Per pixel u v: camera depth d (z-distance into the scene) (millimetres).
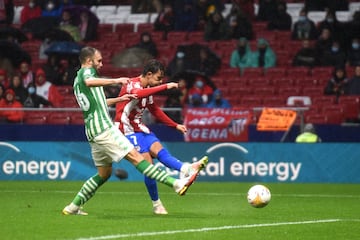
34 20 64625
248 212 28703
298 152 43938
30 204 31359
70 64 56750
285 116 44750
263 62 58219
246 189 40094
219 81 56969
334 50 57938
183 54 56688
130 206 30750
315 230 23516
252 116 45344
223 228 23453
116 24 65688
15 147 44500
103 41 63688
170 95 50125
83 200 26719
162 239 20938
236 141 44688
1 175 44562
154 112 27516
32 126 46219
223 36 61312
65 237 21250
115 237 21156
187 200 34000
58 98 53438
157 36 63094
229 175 44094
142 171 25016
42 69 56844
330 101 53219
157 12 67062
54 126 46156
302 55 58094
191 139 45469
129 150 25125
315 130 46375
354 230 23641
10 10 66562
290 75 57781
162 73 26641
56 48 56594
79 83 25188
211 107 46844
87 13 62906
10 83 51938
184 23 63312
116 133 25281
